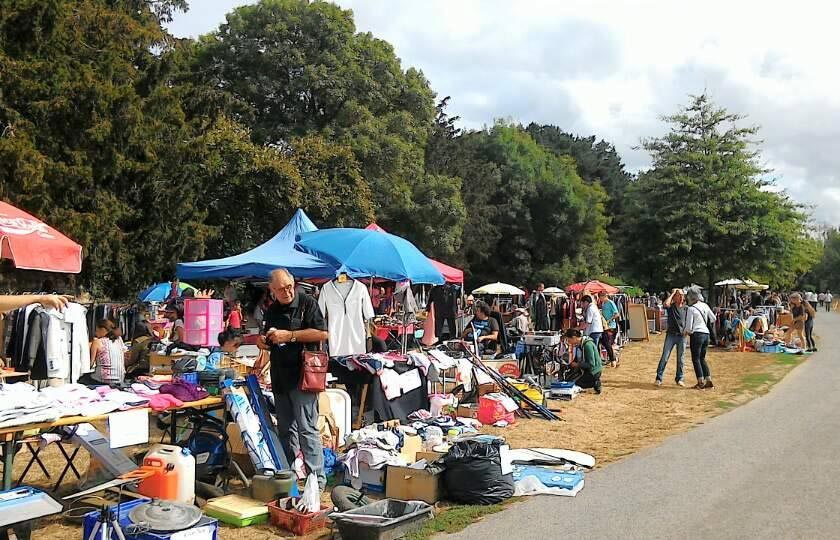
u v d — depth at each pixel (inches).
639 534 215.2
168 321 653.9
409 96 1438.2
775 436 360.5
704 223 1270.9
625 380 602.9
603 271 2074.3
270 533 217.0
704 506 243.1
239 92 1282.0
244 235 1024.2
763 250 1253.7
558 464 299.4
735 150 1309.1
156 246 821.9
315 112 1336.1
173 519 183.2
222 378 259.1
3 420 195.8
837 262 3614.7
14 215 348.2
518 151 1988.2
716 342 920.9
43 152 687.1
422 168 1434.5
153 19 1050.1
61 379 322.0
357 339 376.5
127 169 762.8
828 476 281.4
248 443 248.5
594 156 2755.9
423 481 247.4
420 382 380.2
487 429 384.2
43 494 186.4
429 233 1381.6
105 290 845.8
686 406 462.0
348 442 295.1
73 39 761.0
